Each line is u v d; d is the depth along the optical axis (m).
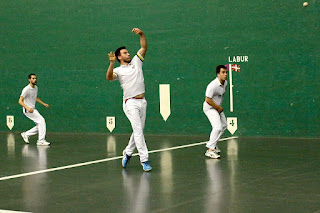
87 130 13.27
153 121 12.33
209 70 11.68
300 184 5.79
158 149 9.41
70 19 13.32
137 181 6.23
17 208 4.91
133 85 7.03
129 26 12.55
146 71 12.37
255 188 5.61
